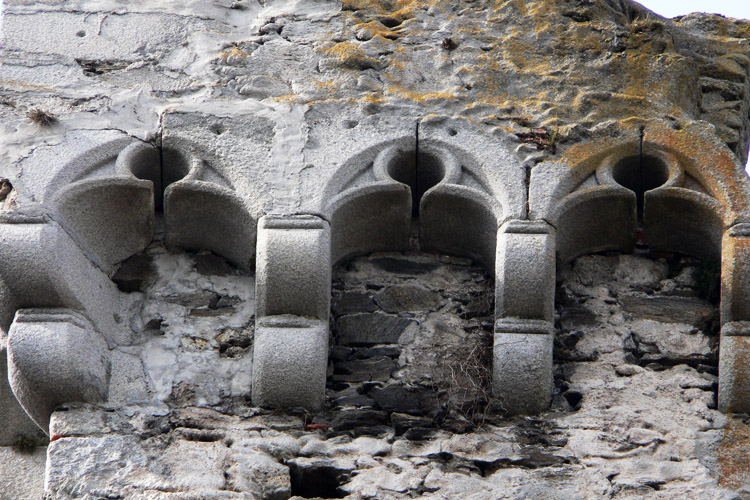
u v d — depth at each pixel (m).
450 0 17.25
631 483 13.66
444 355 14.76
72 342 13.95
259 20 16.97
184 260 15.32
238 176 15.12
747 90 17.58
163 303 15.00
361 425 14.25
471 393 14.41
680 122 15.84
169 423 14.11
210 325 14.88
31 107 15.70
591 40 16.77
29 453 15.60
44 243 14.04
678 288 15.41
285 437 14.02
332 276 15.40
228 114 15.70
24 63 16.19
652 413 14.27
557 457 13.93
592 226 15.40
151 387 14.41
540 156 15.41
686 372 14.67
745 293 14.41
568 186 15.18
